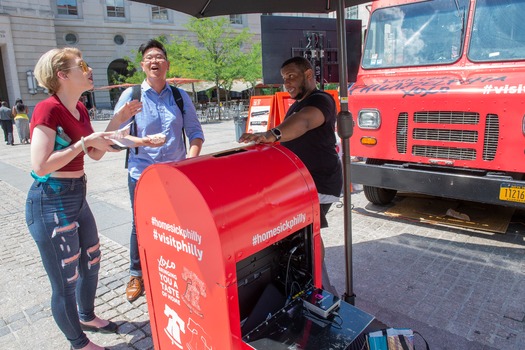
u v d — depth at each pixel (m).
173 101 3.11
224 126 18.88
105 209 5.86
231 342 1.62
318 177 2.58
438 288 3.26
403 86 4.39
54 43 29.81
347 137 2.30
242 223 1.62
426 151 4.24
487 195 3.80
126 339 2.80
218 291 1.60
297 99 2.65
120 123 2.51
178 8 2.96
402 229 4.56
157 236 1.84
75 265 2.40
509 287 3.21
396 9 4.80
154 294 2.01
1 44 27.73
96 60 32.91
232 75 22.97
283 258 2.03
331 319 1.81
